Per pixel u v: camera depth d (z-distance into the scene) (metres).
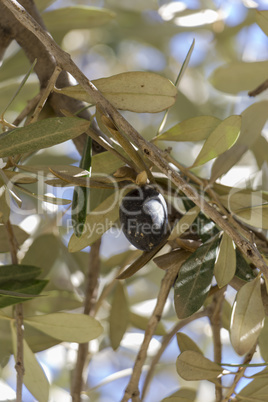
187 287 0.31
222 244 0.32
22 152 0.30
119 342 0.41
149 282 0.49
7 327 0.41
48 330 0.35
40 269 0.36
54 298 0.45
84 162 0.31
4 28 0.39
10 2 0.30
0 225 0.38
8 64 0.46
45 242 0.43
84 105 0.39
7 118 0.50
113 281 0.42
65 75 0.39
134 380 0.35
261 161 0.42
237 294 0.32
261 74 0.44
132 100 0.32
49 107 0.39
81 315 0.35
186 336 0.36
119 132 0.30
